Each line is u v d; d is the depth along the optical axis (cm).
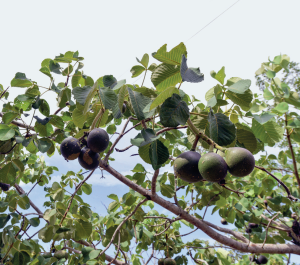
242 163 140
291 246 360
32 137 263
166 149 179
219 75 204
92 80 314
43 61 320
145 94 211
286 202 370
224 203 367
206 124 204
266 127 261
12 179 280
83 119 234
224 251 396
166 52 171
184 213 306
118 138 289
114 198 367
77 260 354
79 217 299
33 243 306
